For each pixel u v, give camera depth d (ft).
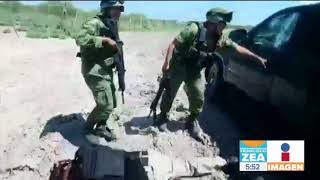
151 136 21.17
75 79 30.73
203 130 23.43
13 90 27.78
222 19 19.27
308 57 19.60
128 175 19.56
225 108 26.35
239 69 24.77
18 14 56.18
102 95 19.33
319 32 19.86
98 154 19.39
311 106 18.78
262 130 23.32
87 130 20.62
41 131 22.02
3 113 24.26
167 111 21.56
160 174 18.85
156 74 31.96
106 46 18.69
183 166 19.51
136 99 26.20
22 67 32.68
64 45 42.09
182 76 20.58
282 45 21.62
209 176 19.53
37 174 19.86
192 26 19.61
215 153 20.98
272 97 21.68
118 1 18.45
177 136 21.44
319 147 20.70
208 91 27.78
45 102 25.89
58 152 19.99
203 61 20.08
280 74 20.86
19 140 21.56
